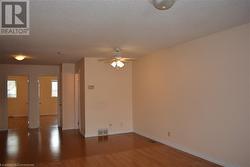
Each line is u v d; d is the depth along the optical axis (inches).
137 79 285.1
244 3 108.1
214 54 167.3
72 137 272.1
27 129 334.3
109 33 159.3
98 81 280.2
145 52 243.8
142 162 173.2
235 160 151.0
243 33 144.9
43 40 176.1
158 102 239.8
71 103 337.7
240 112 147.4
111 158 184.9
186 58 196.4
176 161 174.1
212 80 169.3
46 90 505.4
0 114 330.3
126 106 296.4
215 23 140.9
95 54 251.3
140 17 125.9
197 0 103.5
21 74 343.9
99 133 279.1
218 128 164.2
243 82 145.3
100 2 103.3
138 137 264.4
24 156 193.6
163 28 149.9
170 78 219.0
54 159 184.1
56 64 345.7
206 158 175.5
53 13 116.8
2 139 264.7
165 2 91.8
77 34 160.1
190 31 159.3
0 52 228.2
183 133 201.3
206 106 175.2
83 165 168.1
